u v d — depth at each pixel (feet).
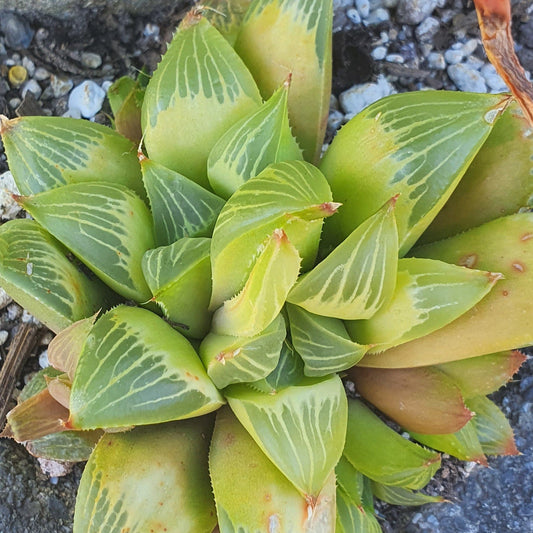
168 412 0.44
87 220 0.48
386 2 0.78
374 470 0.54
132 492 0.47
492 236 0.51
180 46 0.52
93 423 0.42
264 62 0.55
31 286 0.48
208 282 0.48
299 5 0.53
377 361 0.53
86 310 0.51
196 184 0.49
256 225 0.41
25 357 0.66
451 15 0.78
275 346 0.44
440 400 0.53
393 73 0.77
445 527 0.65
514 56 0.42
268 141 0.47
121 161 0.55
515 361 0.54
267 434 0.44
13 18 0.73
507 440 0.59
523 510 0.65
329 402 0.47
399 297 0.47
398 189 0.47
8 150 0.52
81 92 0.74
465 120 0.45
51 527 0.59
